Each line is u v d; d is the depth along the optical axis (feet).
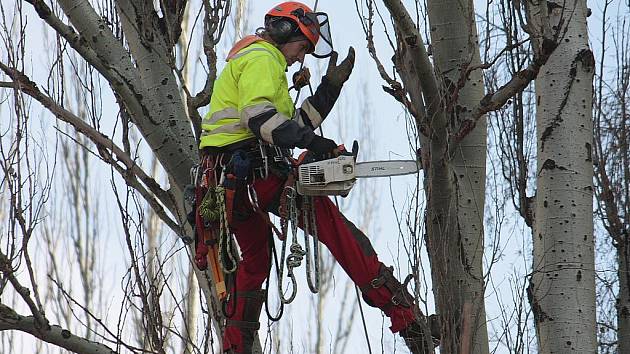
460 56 33.94
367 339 31.04
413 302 31.30
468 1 32.73
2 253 35.47
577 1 36.86
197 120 35.22
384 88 32.50
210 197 30.40
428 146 31.55
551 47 31.01
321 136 29.84
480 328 32.65
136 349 35.83
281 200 30.07
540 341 34.81
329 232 30.91
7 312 34.94
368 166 30.96
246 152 30.12
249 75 29.63
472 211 33.42
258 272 32.55
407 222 31.96
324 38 32.19
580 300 34.55
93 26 35.45
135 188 36.47
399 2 30.07
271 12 31.86
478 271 32.55
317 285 30.01
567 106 35.86
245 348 32.50
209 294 35.70
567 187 35.32
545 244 35.24
